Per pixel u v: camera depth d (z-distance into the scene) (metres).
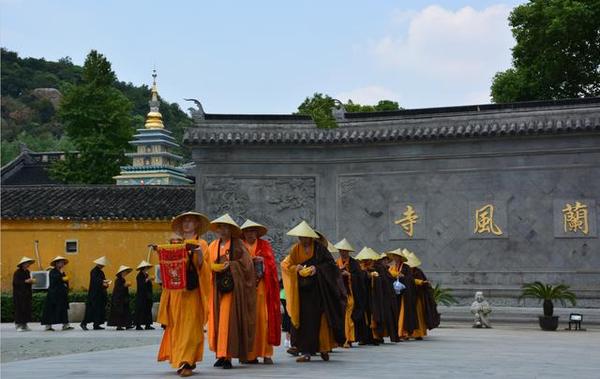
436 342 18.81
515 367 11.68
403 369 11.24
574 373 10.76
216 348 11.45
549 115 28.34
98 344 18.53
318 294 12.73
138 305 25.39
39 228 33.12
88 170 50.78
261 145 30.77
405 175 29.98
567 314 26.89
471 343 18.39
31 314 27.59
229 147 30.94
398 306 19.06
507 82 42.88
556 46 40.38
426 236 29.50
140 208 33.00
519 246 28.45
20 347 17.69
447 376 10.20
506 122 28.61
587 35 39.56
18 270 25.09
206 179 31.05
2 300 30.44
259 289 12.45
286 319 17.11
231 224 11.69
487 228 28.84
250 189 30.97
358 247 30.23
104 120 51.56
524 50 41.53
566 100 28.30
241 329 11.53
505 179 28.83
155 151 52.22
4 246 33.12
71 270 32.78
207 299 10.78
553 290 25.31
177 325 10.56
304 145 30.78
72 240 33.00
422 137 29.30
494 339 20.08
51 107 116.06
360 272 16.59
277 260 30.55
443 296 27.81
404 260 19.89
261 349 12.17
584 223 27.80
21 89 118.31
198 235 11.41
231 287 11.52
